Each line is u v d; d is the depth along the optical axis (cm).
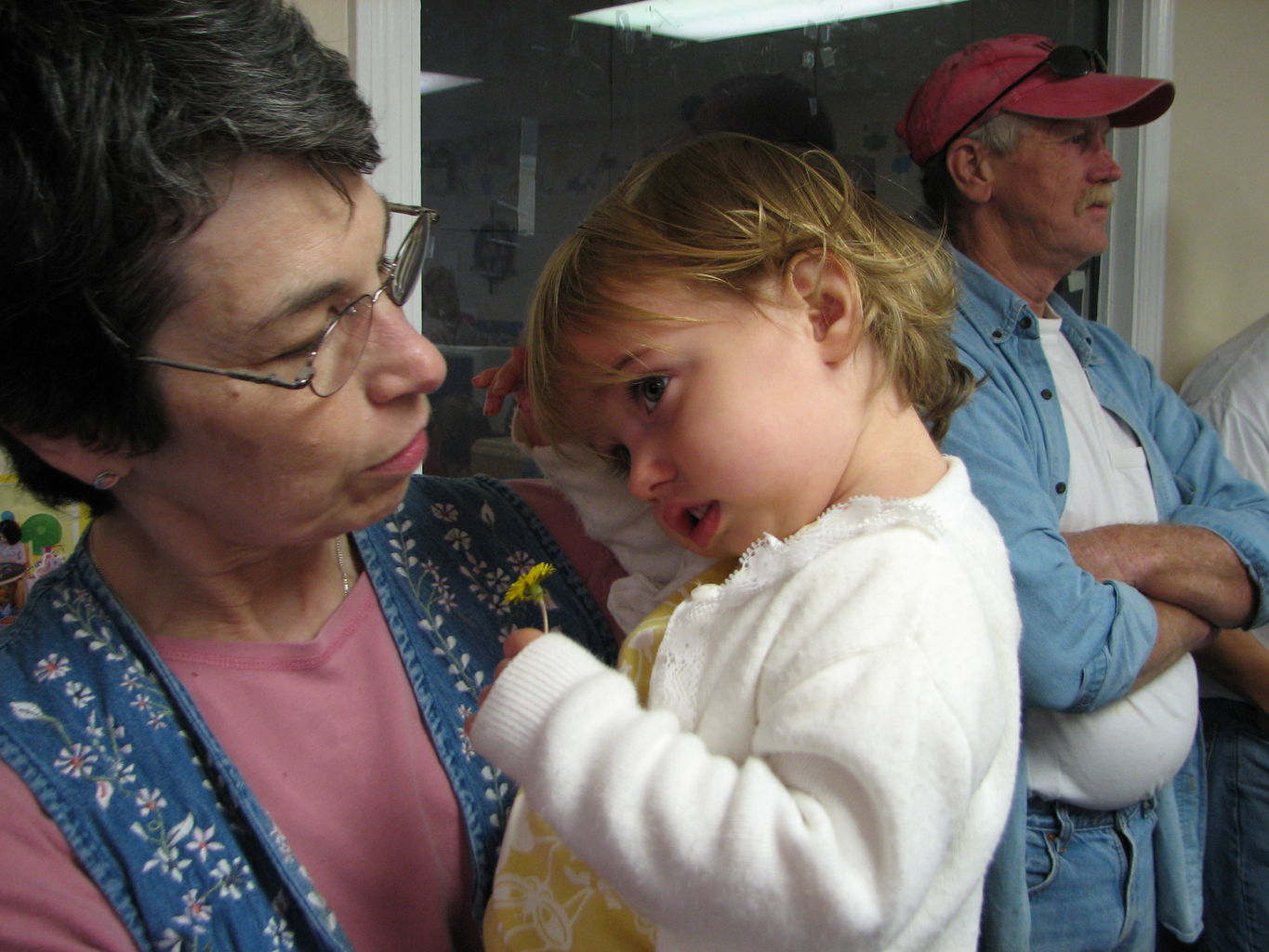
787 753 57
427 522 83
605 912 66
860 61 219
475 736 63
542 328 76
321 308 58
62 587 66
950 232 172
